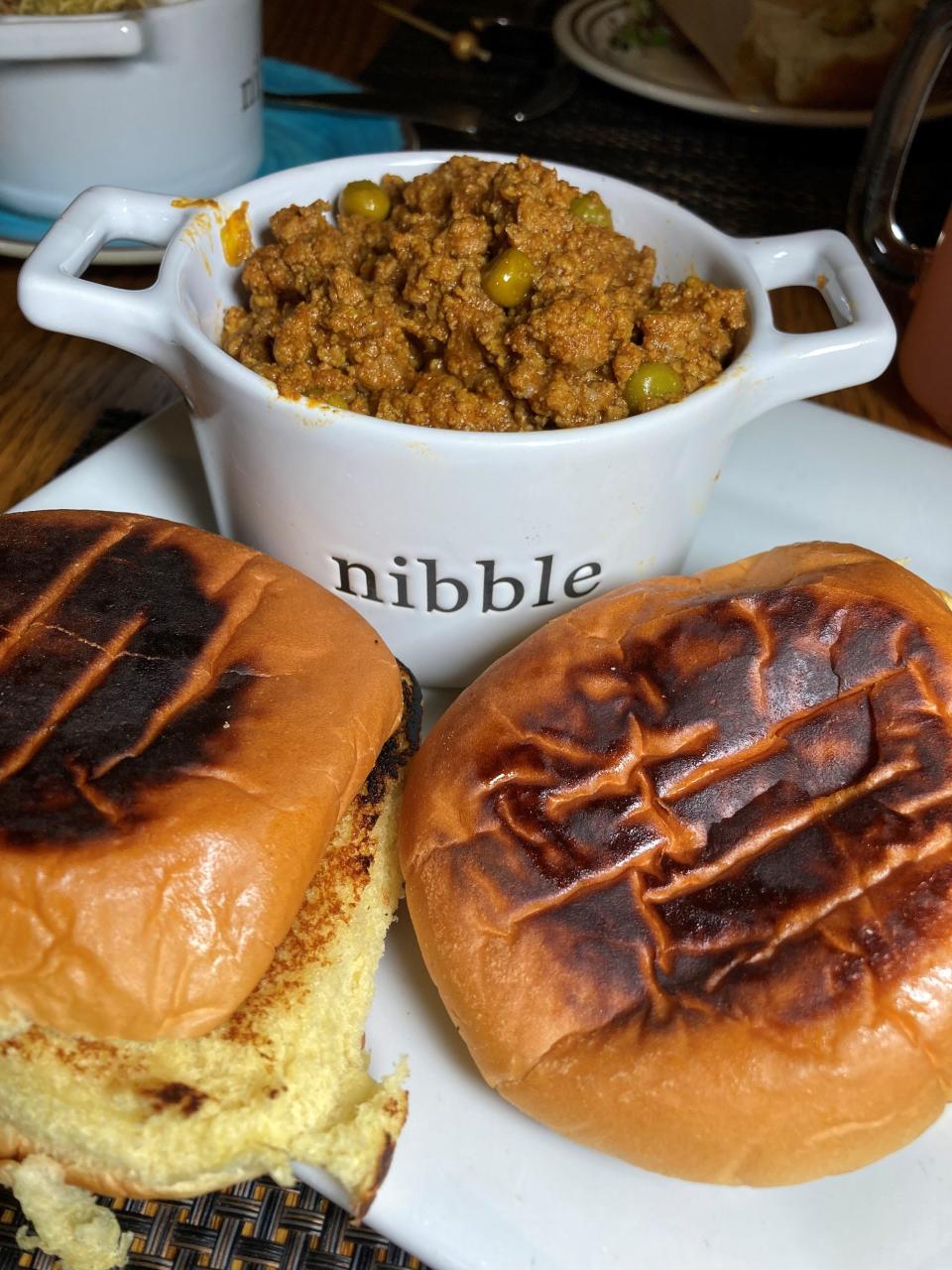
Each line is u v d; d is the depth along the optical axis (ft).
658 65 1.34
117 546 0.57
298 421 0.55
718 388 0.57
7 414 0.90
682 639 0.55
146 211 0.66
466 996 0.48
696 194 1.16
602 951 0.47
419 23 1.44
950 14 0.82
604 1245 0.45
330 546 0.61
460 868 0.50
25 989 0.45
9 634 0.51
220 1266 0.50
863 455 0.83
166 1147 0.45
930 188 1.15
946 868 0.47
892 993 0.44
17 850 0.44
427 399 0.59
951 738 0.51
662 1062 0.45
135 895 0.44
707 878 0.49
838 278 0.66
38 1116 0.46
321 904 0.53
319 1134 0.46
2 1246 0.51
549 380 0.58
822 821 0.49
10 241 0.99
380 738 0.54
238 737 0.49
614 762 0.52
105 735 0.48
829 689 0.53
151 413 0.91
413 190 0.68
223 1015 0.46
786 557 0.62
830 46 1.18
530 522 0.58
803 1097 0.44
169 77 0.94
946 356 0.85
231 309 0.66
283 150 1.15
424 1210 0.45
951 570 0.76
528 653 0.57
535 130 1.27
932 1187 0.48
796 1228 0.46
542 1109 0.47
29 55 0.86
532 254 0.60
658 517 0.62
